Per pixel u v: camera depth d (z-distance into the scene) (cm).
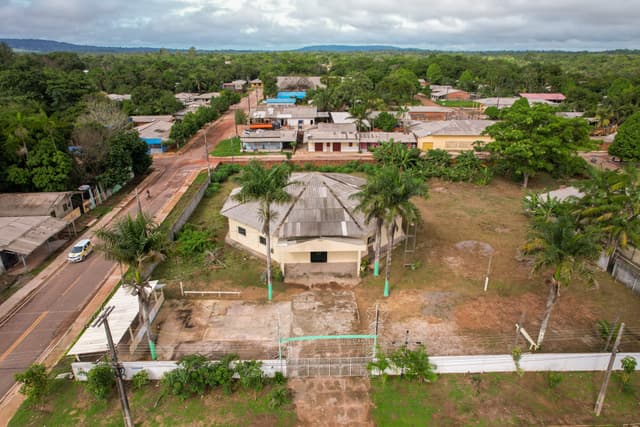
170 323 2778
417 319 2811
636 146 6406
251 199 2817
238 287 3216
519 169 5409
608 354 2334
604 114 8881
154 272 3419
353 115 8519
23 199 4322
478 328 2720
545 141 5238
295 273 3403
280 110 10162
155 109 10181
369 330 2700
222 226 4381
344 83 11669
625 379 2223
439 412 2102
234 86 15688
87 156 5069
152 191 5516
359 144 7481
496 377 2328
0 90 8231
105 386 2169
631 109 8875
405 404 2148
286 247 3241
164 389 2225
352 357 2448
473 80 15950
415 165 6191
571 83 13525
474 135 7056
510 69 15988
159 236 2320
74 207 4762
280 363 2273
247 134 7925
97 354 2478
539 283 3244
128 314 2614
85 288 3231
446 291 3142
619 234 3128
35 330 2738
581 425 2034
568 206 3628
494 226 4319
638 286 3066
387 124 8238
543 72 15012
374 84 14525
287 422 2044
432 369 2297
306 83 14075
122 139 5656
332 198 3653
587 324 2759
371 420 2056
